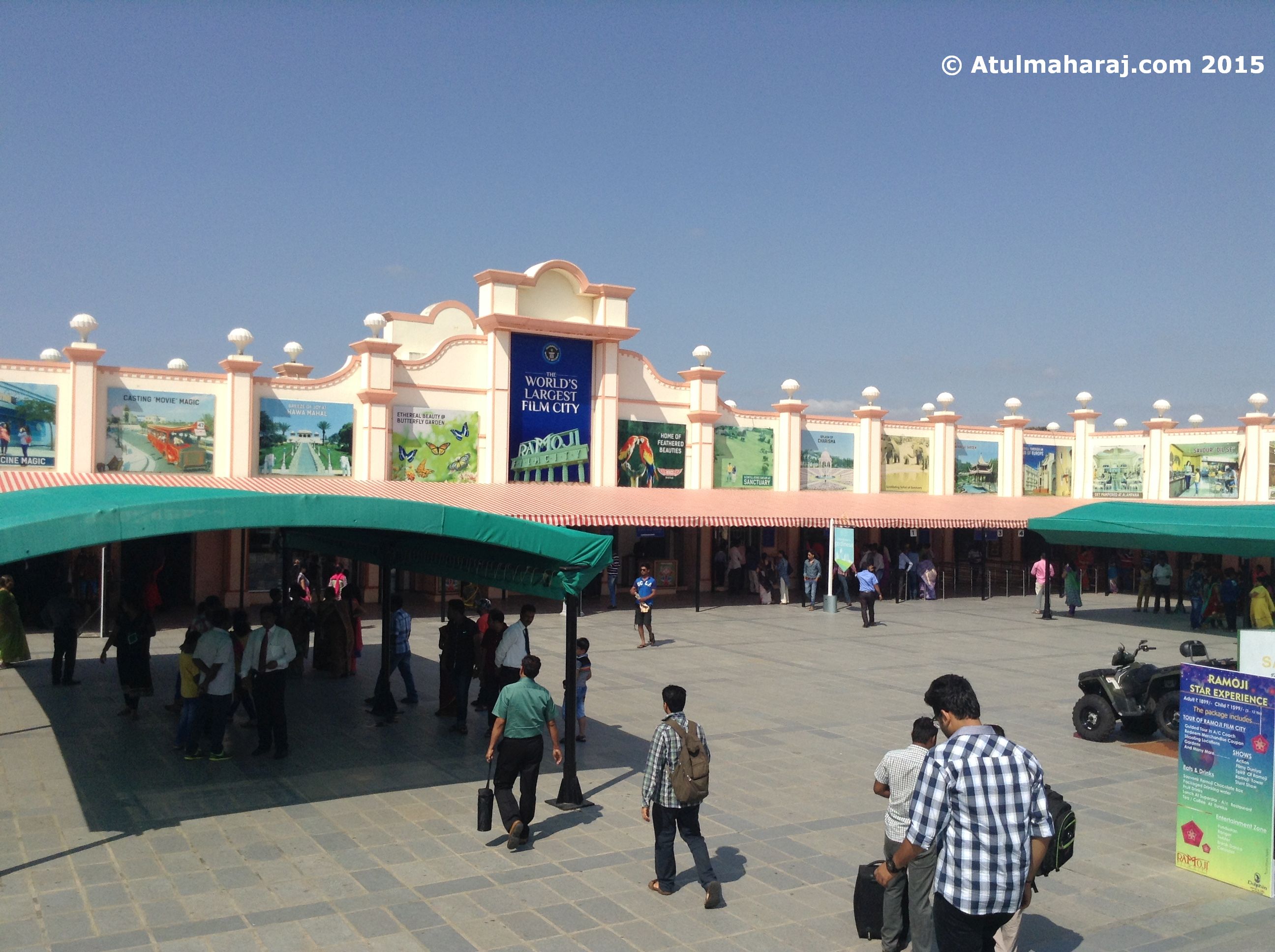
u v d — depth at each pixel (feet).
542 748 31.86
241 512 30.81
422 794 36.78
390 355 90.89
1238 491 119.24
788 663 67.31
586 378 101.50
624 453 104.06
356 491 79.66
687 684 59.26
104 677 58.29
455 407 95.45
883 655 71.36
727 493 106.42
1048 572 96.84
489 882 28.48
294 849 30.76
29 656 62.23
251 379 85.05
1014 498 125.90
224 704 40.57
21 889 27.30
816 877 29.37
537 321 96.53
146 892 27.14
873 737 46.73
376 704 48.73
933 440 124.06
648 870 29.71
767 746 44.65
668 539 112.88
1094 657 72.28
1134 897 28.63
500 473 96.02
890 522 101.24
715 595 110.63
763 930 25.70
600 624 85.92
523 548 35.47
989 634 84.48
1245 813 29.32
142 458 81.41
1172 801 38.01
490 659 45.37
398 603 50.14
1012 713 53.21
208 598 41.73
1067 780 40.70
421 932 25.00
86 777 38.22
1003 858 17.70
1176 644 79.87
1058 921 26.91
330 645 60.29
